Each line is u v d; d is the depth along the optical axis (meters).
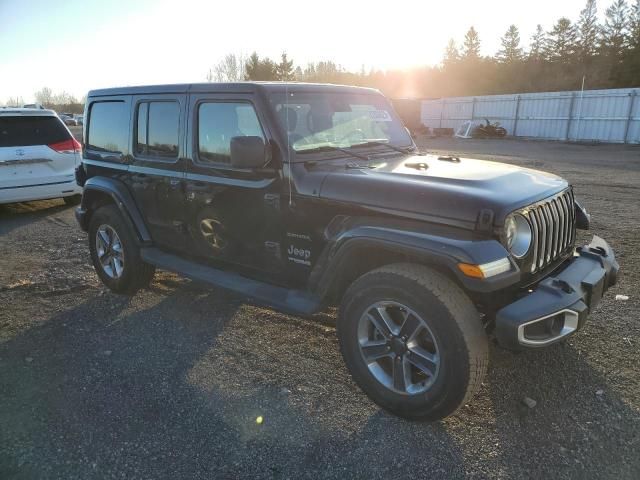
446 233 2.79
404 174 3.27
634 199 9.62
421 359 2.85
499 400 3.17
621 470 2.57
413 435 2.88
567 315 2.78
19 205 10.33
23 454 2.79
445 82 72.69
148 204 4.60
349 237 3.03
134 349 3.97
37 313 4.73
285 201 3.48
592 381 3.34
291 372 3.57
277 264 3.71
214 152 3.90
